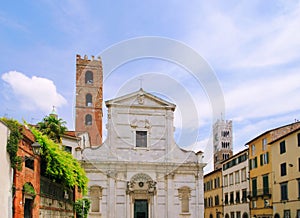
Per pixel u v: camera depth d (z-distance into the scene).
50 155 21.66
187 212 45.09
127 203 44.12
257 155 51.44
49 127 33.97
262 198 48.91
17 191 16.91
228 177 61.94
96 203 43.66
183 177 45.81
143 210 44.75
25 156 18.36
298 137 41.06
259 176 50.44
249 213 52.69
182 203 45.31
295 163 41.59
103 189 43.91
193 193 45.62
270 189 47.22
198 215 45.12
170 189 45.19
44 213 21.67
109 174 43.94
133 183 44.59
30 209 19.36
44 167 21.98
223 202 63.69
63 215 26.88
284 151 44.16
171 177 45.41
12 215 16.55
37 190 20.12
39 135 21.08
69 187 27.81
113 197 43.84
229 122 74.94
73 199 30.61
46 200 22.12
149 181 44.84
